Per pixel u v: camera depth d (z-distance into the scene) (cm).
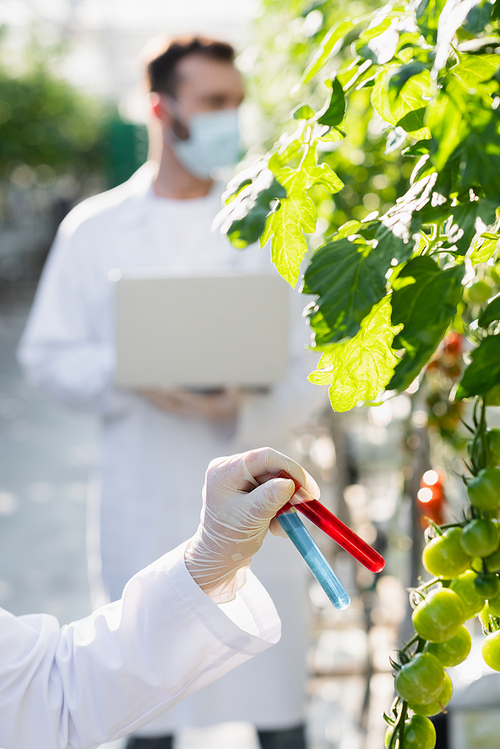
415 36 45
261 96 202
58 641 88
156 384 156
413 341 41
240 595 86
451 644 53
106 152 1675
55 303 193
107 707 81
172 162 192
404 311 42
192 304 153
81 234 194
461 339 117
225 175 198
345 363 49
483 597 52
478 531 49
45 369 188
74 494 488
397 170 128
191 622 78
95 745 82
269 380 156
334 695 237
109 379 180
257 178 51
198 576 81
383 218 45
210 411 174
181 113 183
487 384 43
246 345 154
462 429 130
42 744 81
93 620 87
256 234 49
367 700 216
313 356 178
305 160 51
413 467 140
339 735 219
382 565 67
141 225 193
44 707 80
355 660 247
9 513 457
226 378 155
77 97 1462
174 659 79
